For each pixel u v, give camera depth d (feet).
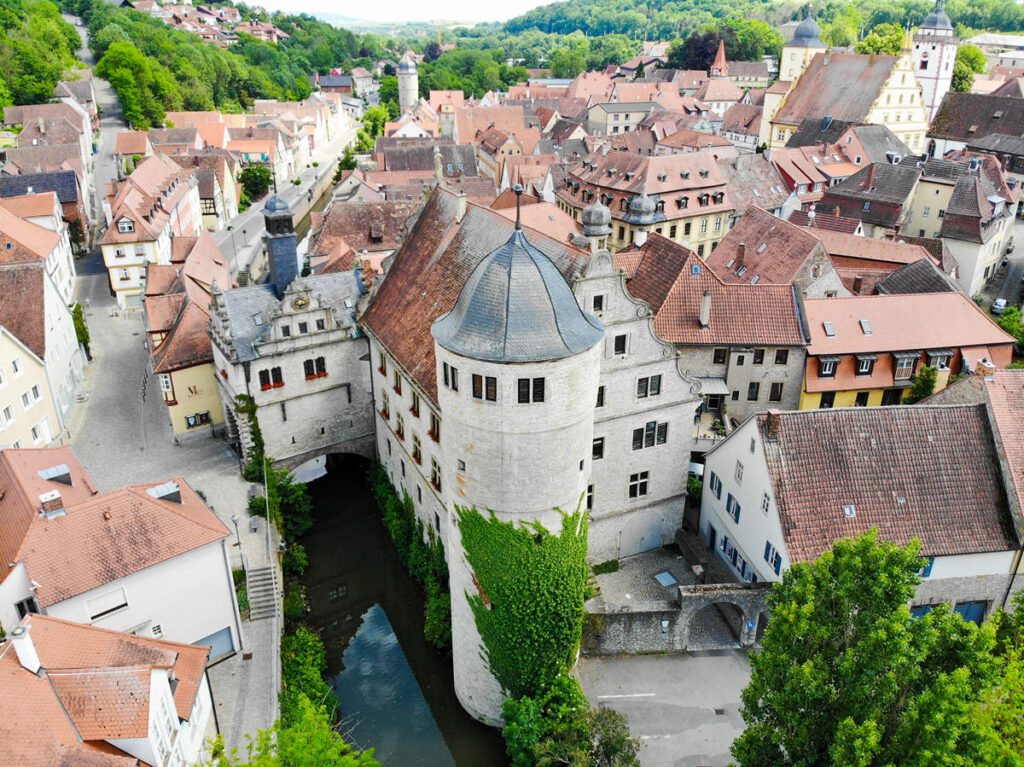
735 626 146.72
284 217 181.57
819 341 192.24
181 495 139.95
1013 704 88.63
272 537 168.96
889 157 389.19
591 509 159.84
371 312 187.52
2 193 347.77
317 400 192.03
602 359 145.69
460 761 134.82
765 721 93.61
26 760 85.61
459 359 110.32
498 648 129.29
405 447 174.50
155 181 364.17
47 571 119.75
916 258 260.21
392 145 536.01
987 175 328.29
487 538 121.39
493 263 111.75
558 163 428.15
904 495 134.92
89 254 361.92
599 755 115.34
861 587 86.22
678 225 331.36
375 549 185.57
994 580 136.46
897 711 83.41
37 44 564.30
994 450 138.00
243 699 134.72
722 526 161.17
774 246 233.96
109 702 94.63
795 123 483.92
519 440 112.57
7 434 182.19
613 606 152.25
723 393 188.14
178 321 204.33
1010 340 201.87
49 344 202.49
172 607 132.46
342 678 152.87
